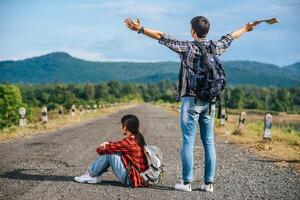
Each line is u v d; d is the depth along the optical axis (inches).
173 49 182.7
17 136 444.1
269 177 232.4
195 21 185.6
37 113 2508.6
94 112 1178.0
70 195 182.4
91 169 206.5
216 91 181.5
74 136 447.2
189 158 193.2
